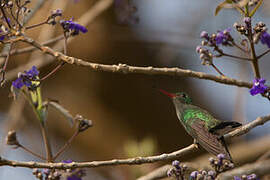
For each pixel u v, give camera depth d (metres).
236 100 11.12
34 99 6.89
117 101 15.95
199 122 7.54
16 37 6.43
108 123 15.73
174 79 16.27
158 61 15.32
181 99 8.41
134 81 16.09
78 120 6.78
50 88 15.48
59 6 12.08
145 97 16.16
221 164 5.99
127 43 15.05
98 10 11.64
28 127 14.52
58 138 15.31
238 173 9.41
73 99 15.58
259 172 9.51
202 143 6.50
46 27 11.38
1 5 6.27
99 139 15.47
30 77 6.23
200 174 5.91
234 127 6.63
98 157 15.45
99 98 15.88
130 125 15.90
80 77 15.62
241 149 12.77
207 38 7.01
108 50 14.97
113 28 14.18
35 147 14.47
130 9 11.31
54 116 15.19
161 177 8.67
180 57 14.90
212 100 16.06
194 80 16.28
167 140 15.90
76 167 5.96
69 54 14.55
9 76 11.34
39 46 6.38
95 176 13.34
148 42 14.08
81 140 15.43
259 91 6.44
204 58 7.05
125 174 10.05
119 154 15.34
